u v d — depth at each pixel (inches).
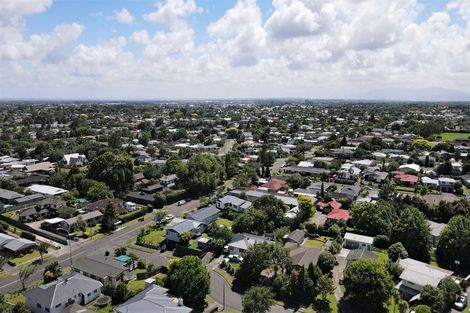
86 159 5206.7
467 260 2292.1
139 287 2041.1
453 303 1899.6
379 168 4697.3
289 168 4719.5
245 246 2449.6
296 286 1953.7
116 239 2770.7
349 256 2288.4
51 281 2066.9
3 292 1993.1
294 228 2893.7
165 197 3582.7
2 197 3513.8
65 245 2652.6
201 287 1903.3
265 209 2913.4
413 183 4072.3
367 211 2775.6
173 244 2642.7
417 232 2434.8
